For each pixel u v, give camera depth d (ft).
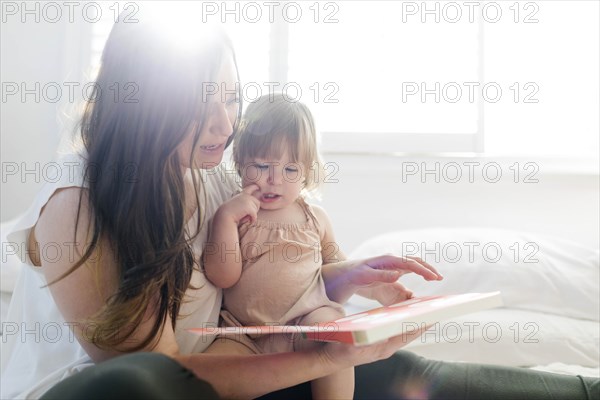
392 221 6.73
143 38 2.62
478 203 6.63
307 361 2.49
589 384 2.83
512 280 4.87
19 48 6.86
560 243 5.40
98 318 2.41
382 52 6.87
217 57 2.71
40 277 2.85
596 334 4.36
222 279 2.97
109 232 2.53
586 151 6.64
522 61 6.73
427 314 2.18
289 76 6.97
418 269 3.09
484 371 2.98
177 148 2.71
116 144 2.56
